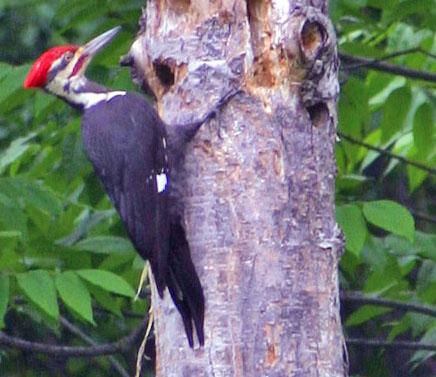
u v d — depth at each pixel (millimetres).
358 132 13180
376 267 12391
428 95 13172
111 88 11664
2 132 16375
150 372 17875
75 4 12031
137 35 11250
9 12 19781
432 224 18453
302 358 9250
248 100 9523
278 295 9273
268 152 9445
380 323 17656
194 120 9641
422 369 18766
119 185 9867
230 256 9367
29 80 10641
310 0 9633
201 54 9703
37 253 12359
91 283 11125
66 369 17531
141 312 13984
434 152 14062
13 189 11711
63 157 12164
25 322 16734
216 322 9312
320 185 9531
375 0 12516
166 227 9477
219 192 9469
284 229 9359
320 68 9500
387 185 18219
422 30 13219
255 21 9656
